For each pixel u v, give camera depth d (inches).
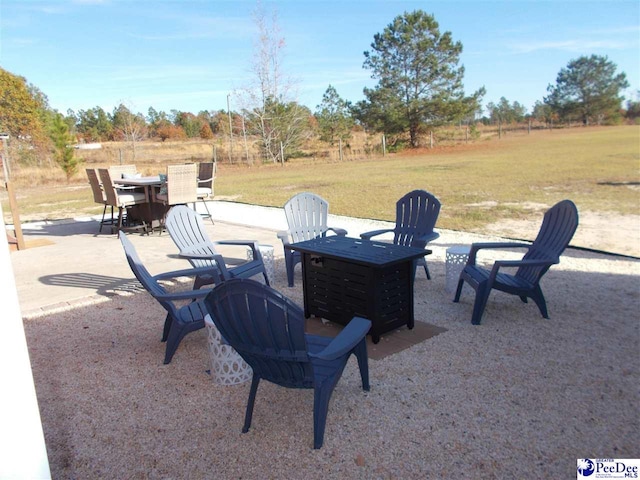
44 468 52.5
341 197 431.8
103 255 254.1
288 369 88.2
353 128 1261.1
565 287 174.9
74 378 120.5
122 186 300.4
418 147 1182.3
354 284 138.0
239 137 963.3
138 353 134.3
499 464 82.4
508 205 350.0
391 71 1122.0
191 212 181.8
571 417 95.3
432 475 80.2
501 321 146.9
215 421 99.2
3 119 786.8
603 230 262.7
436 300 168.2
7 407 49.0
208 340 115.1
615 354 121.8
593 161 633.6
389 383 111.7
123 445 92.3
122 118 1079.0
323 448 88.5
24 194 618.5
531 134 1533.0
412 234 188.9
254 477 81.6
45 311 170.7
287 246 157.6
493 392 105.7
